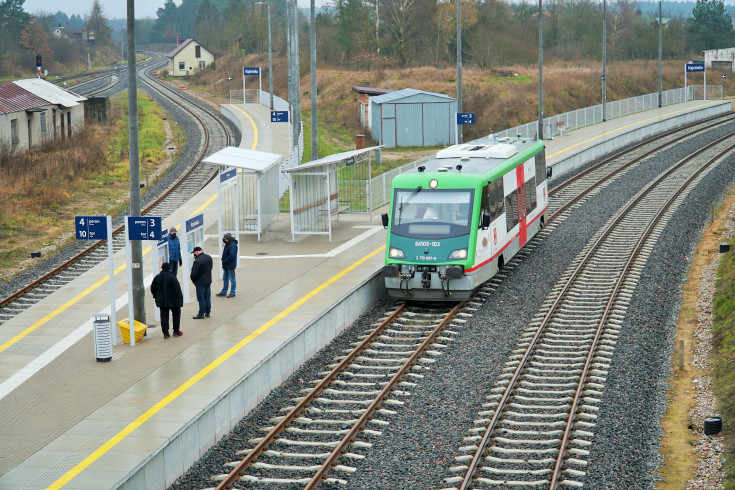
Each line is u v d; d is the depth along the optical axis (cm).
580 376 3130
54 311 3919
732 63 17900
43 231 5950
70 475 2192
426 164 4644
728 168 7650
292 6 8312
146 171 8300
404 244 4138
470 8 17475
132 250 3484
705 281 4550
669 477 2452
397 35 17600
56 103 9569
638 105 13000
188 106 14700
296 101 8356
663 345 3594
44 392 2862
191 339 3372
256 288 4150
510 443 2609
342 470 2430
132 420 2531
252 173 5512
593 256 5006
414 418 2819
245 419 2848
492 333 3694
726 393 3022
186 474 2456
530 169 5262
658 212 6003
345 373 3231
